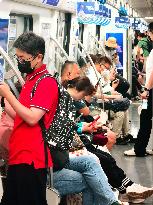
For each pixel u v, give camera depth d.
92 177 3.54
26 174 2.91
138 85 13.91
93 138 4.52
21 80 3.34
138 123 9.70
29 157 2.91
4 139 3.29
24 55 2.87
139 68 13.90
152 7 17.58
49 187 3.29
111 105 6.97
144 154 6.64
